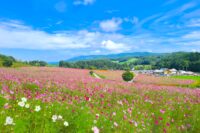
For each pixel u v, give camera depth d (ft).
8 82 44.60
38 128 16.75
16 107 19.88
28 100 24.63
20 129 15.74
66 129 18.19
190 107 46.24
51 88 48.67
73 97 38.52
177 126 31.81
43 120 18.37
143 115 34.14
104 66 638.12
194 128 32.07
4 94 24.14
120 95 53.98
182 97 61.77
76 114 22.75
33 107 21.39
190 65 515.91
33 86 45.75
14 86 40.22
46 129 16.88
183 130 30.50
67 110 23.70
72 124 19.39
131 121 26.96
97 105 36.06
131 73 156.76
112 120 25.89
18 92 32.14
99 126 22.03
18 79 54.44
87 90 53.16
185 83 171.01
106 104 39.40
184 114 39.29
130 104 42.70
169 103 49.44
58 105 25.41
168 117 35.94
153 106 44.29
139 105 43.57
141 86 87.97
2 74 67.92
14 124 15.14
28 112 19.53
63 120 19.51
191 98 61.00
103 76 204.95
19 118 17.20
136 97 53.98
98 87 63.31
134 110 36.76
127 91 64.44
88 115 24.04
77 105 30.25
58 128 17.79
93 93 50.75
